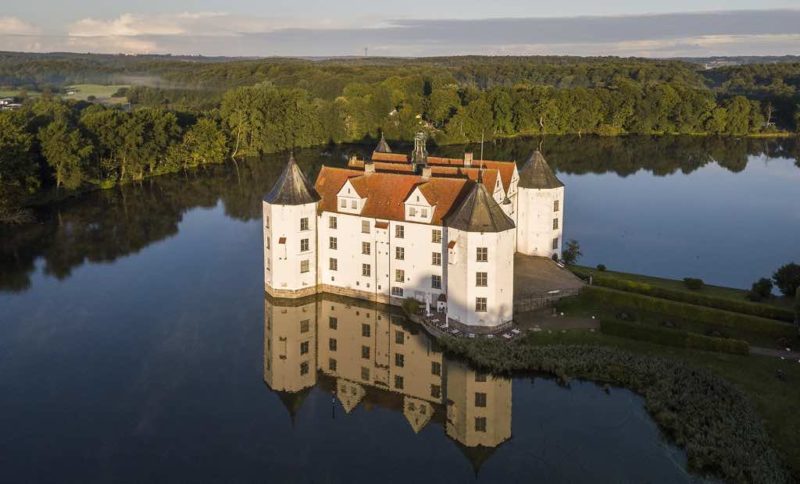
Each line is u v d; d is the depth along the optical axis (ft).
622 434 213.66
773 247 406.21
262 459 204.54
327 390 247.09
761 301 287.89
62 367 261.85
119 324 301.84
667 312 285.43
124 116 641.81
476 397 240.94
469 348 259.80
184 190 603.26
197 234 453.17
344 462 203.41
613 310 292.40
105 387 246.47
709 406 215.31
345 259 321.93
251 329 296.10
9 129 507.30
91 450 208.03
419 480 194.49
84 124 612.70
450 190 300.81
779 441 199.82
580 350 254.68
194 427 221.46
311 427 222.69
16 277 365.61
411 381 253.85
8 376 253.85
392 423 225.97
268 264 327.88
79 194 580.71
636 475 194.18
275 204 312.29
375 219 307.99
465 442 211.82
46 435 215.51
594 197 542.98
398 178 314.96
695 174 647.56
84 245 427.74
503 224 271.08
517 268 340.80
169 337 288.92
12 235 451.94
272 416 229.04
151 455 205.77
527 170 360.07
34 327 298.76
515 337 270.05
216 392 244.01
